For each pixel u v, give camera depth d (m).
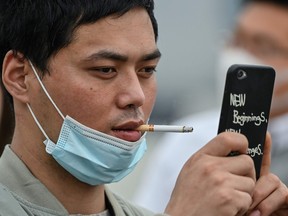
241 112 5.12
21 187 5.11
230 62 8.68
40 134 5.14
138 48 5.04
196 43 13.74
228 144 5.07
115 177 5.17
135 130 5.11
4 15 5.20
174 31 13.95
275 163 8.06
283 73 8.34
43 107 5.11
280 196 5.29
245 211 5.09
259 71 5.12
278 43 8.41
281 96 8.26
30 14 5.11
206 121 8.60
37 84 5.12
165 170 8.51
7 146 5.26
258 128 5.14
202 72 13.59
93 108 5.02
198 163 5.11
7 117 5.86
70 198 5.18
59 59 5.05
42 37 5.07
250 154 5.16
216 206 5.02
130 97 5.01
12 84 5.20
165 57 13.70
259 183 5.27
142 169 11.19
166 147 8.60
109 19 5.01
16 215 4.98
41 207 5.07
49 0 5.06
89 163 5.07
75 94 5.02
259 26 8.47
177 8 13.98
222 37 8.93
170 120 12.95
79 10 5.00
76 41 5.01
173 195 5.13
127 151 5.09
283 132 8.11
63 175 5.15
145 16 5.11
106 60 5.00
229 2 13.72
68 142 5.07
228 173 5.07
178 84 13.48
